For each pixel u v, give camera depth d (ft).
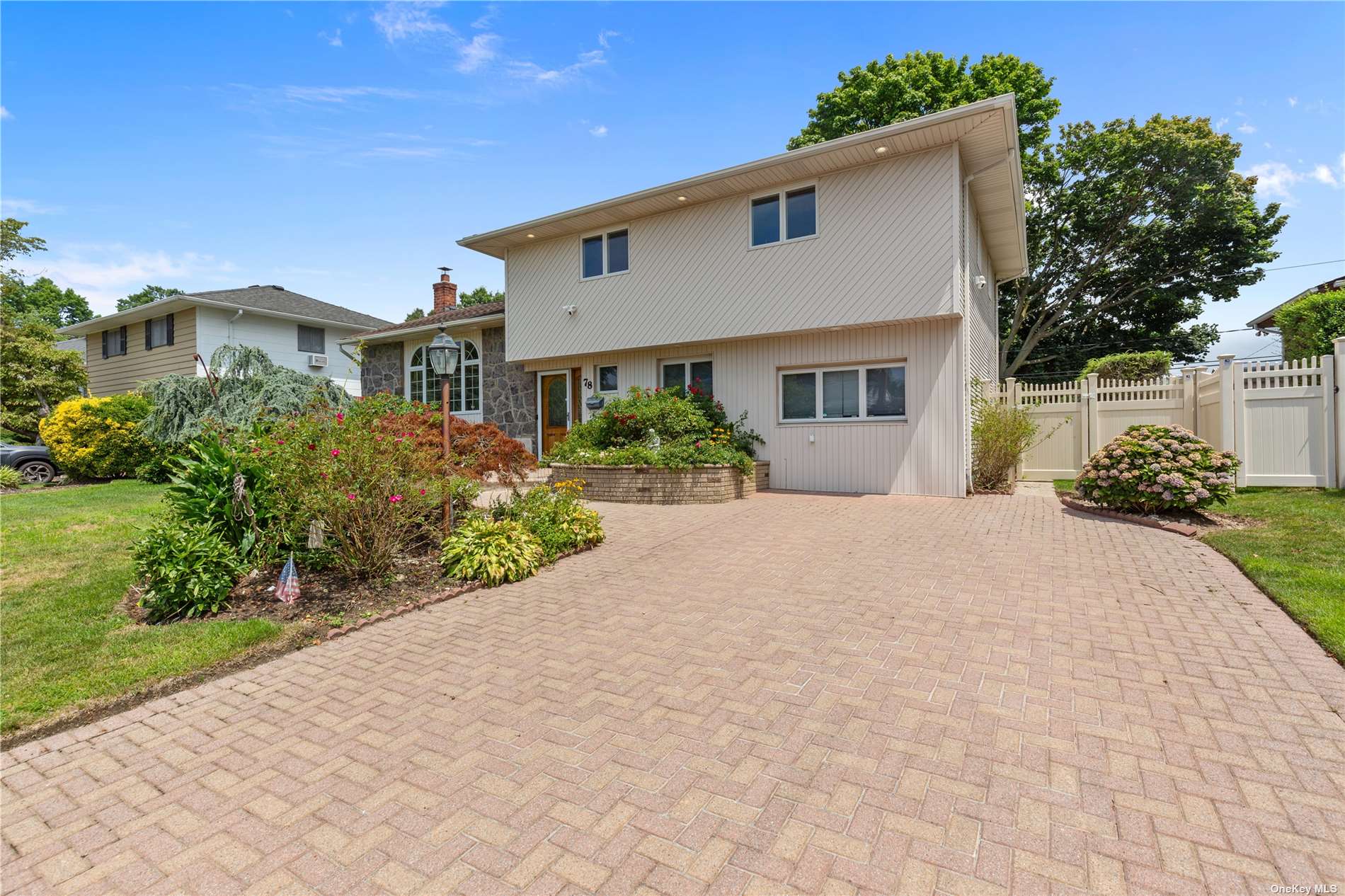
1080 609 14.70
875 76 67.21
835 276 34.55
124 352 70.49
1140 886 6.31
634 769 8.81
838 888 6.44
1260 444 29.71
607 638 14.01
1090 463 27.07
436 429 22.04
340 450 17.16
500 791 8.42
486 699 11.27
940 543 21.80
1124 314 80.38
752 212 37.50
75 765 9.61
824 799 7.94
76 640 14.20
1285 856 6.66
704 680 11.64
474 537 19.89
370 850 7.36
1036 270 77.10
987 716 9.89
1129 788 7.95
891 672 11.66
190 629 14.78
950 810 7.64
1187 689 10.59
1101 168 70.18
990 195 38.58
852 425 35.91
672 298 40.22
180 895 6.73
